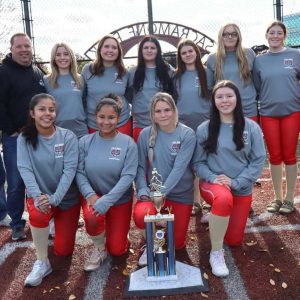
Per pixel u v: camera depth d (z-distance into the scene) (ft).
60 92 12.39
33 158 10.08
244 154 10.41
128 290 8.93
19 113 12.07
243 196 10.53
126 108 13.17
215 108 10.37
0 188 13.93
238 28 12.66
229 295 8.68
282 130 13.00
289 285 8.95
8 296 9.16
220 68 12.97
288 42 28.96
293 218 12.99
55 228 10.57
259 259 10.24
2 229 13.35
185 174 10.62
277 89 12.61
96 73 12.78
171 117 10.19
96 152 10.13
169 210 9.91
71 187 10.32
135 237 12.02
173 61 24.44
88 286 9.40
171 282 9.07
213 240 9.69
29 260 10.94
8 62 12.11
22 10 24.08
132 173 10.04
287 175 13.33
